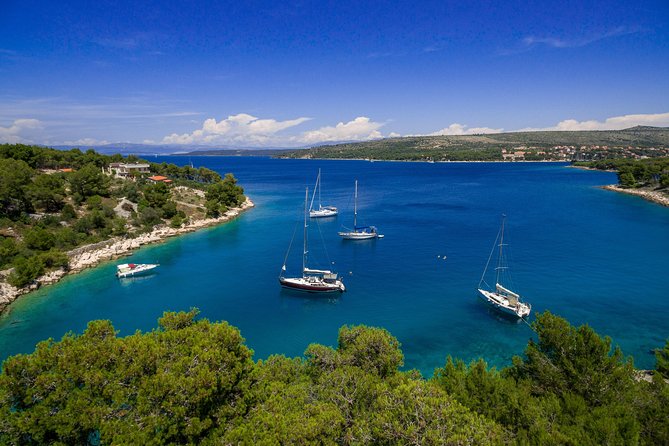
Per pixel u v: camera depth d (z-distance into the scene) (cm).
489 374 2270
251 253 8106
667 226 9825
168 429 1684
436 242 8756
